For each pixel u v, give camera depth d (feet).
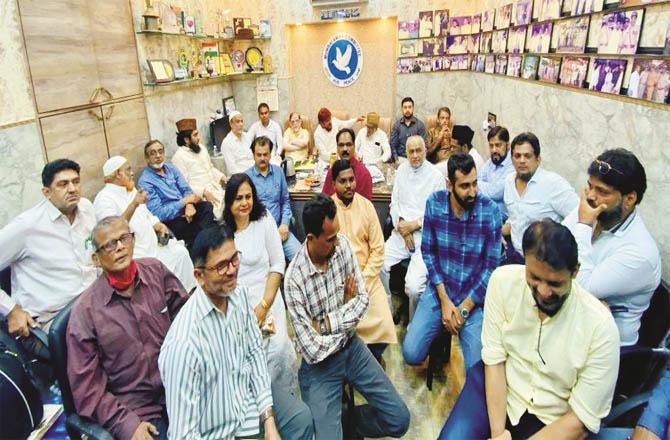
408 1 17.28
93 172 10.36
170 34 13.30
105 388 4.85
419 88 18.20
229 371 4.77
